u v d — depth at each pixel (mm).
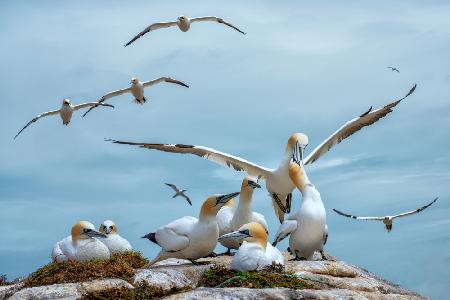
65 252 19281
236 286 16672
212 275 17281
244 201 20672
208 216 18547
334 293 16281
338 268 18344
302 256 19625
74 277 17078
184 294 15758
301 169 19922
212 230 18516
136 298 16172
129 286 16625
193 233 18500
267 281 16734
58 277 17109
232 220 20828
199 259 19781
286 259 20578
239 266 17297
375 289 17766
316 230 19203
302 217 19250
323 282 17375
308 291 16078
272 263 17375
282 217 23312
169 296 15875
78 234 19312
